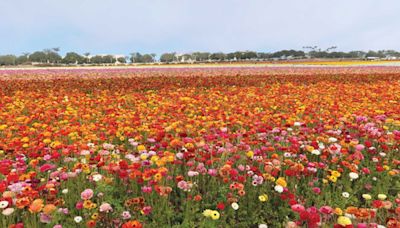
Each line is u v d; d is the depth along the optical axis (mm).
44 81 18875
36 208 3271
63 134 5828
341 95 11961
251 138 5949
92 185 4344
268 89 14875
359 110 8422
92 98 12375
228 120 7492
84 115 8062
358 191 4617
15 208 3629
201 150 5215
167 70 31734
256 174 4465
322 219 3713
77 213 3938
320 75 22406
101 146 5809
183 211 4086
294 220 3885
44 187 3809
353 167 4625
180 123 7191
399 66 36094
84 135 6289
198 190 4496
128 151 5449
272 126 7078
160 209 3912
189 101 10469
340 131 6320
